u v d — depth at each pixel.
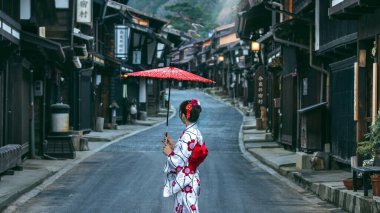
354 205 10.76
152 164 19.30
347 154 15.43
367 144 11.87
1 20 14.93
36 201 12.20
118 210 11.17
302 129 17.61
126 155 22.27
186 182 7.32
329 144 17.17
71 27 22.22
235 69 63.94
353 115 14.92
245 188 14.30
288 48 23.16
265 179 16.08
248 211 11.24
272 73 27.75
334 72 16.77
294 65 22.20
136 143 27.38
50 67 22.44
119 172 17.16
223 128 37.53
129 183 14.88
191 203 7.34
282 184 15.13
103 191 13.56
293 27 19.62
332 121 16.86
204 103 65.38
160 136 31.55
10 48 16.39
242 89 67.00
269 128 29.50
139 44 44.38
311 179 14.30
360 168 10.88
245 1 30.23
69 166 18.56
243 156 22.59
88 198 12.58
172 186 7.38
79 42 24.02
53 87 25.45
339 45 15.49
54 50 18.08
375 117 12.57
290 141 22.83
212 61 89.94
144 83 46.91
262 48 34.09
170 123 42.84
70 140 20.67
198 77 8.12
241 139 30.11
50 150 20.52
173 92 86.19
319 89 19.16
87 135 29.61
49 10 21.06
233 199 12.62
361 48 13.55
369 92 13.61
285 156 20.69
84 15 26.62
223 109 57.16
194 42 105.94
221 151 24.36
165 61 54.44
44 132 21.34
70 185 14.54
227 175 16.78
